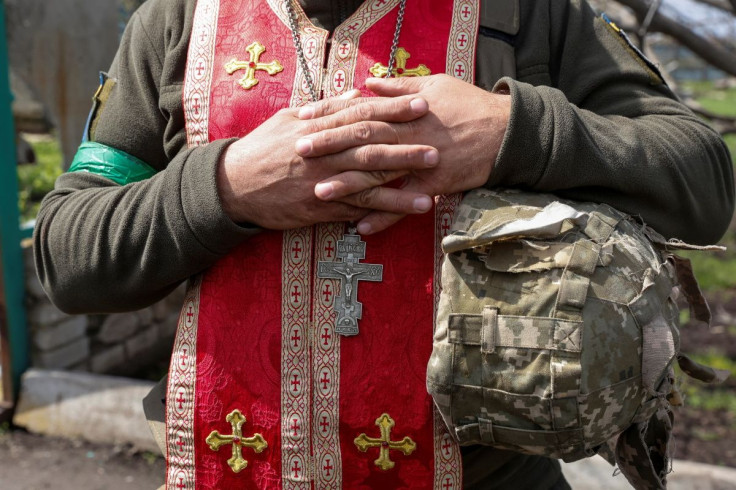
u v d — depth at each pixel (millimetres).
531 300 927
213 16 1140
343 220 1022
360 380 1039
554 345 909
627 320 926
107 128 1207
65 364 3707
